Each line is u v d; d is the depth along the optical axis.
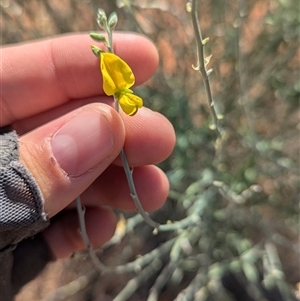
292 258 0.12
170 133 0.07
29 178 0.06
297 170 0.11
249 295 0.12
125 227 0.10
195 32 0.06
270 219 0.12
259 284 0.12
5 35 0.13
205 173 0.11
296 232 0.11
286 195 0.12
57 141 0.06
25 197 0.06
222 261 0.11
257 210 0.11
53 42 0.08
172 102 0.12
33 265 0.09
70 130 0.06
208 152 0.11
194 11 0.05
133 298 0.12
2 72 0.08
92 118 0.06
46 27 0.13
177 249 0.10
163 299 0.12
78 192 0.07
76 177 0.06
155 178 0.08
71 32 0.12
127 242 0.12
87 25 0.12
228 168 0.12
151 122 0.07
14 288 0.09
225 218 0.11
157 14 0.13
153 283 0.12
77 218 0.09
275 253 0.11
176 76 0.12
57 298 0.11
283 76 0.12
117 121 0.06
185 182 0.12
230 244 0.11
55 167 0.06
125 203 0.09
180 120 0.11
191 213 0.10
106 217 0.09
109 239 0.09
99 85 0.08
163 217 0.12
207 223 0.11
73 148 0.06
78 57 0.08
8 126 0.08
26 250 0.09
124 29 0.12
